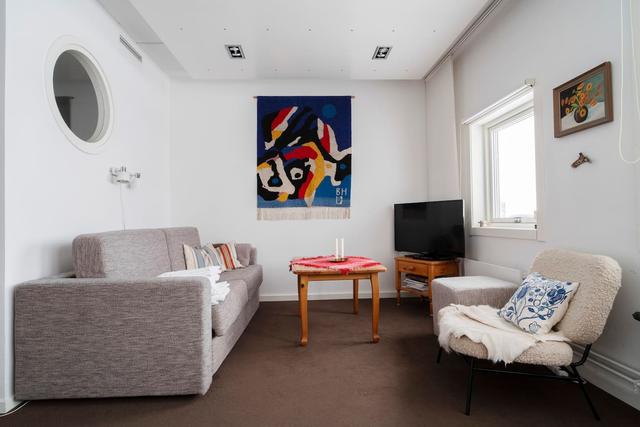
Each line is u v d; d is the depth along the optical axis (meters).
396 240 3.86
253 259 3.56
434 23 2.64
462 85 3.34
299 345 2.44
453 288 2.28
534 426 1.47
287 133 3.92
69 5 2.18
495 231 2.76
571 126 1.96
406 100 4.05
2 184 1.66
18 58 1.76
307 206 3.93
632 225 1.62
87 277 1.81
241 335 2.65
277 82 3.98
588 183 1.88
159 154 3.61
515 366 2.07
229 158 3.94
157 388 1.70
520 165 2.80
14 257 1.71
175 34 2.77
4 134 1.67
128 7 2.55
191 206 3.90
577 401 1.67
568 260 1.79
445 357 2.23
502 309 1.90
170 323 1.71
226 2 2.34
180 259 2.85
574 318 1.59
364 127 4.02
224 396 1.75
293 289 3.92
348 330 2.77
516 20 2.50
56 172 2.03
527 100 2.56
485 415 1.56
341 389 1.82
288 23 2.62
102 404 1.68
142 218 3.20
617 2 1.69
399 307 3.51
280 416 1.58
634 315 1.46
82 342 1.68
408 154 4.04
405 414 1.58
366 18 2.56
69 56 2.40
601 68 1.75
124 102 2.88
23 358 1.66
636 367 1.61
